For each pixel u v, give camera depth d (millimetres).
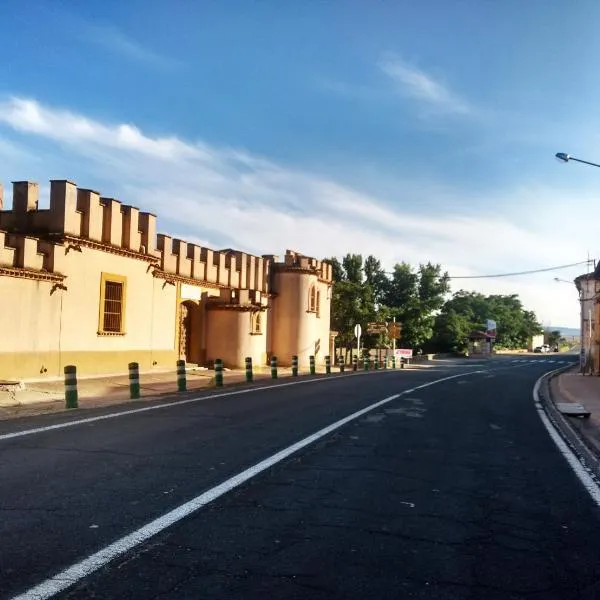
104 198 22281
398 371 37125
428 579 4641
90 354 21453
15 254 18391
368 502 6723
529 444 11031
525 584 4605
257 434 10938
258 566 4785
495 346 106125
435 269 66125
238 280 33000
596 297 37281
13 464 8039
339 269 59312
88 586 4305
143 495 6684
